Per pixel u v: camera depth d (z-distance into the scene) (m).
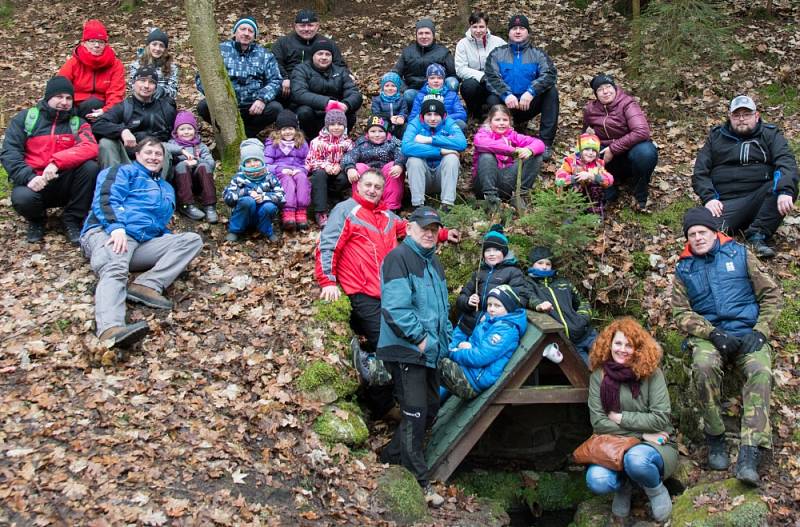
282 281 6.32
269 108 8.03
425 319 5.06
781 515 4.65
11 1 11.91
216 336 5.62
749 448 4.93
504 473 6.04
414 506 4.79
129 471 4.24
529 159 7.29
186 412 4.82
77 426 4.48
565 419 6.11
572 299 6.05
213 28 7.52
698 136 8.34
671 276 6.53
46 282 5.95
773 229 6.59
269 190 6.79
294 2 11.69
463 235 6.84
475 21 8.44
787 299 6.15
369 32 10.89
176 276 6.01
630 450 4.93
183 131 7.14
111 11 11.73
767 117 8.62
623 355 5.08
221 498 4.26
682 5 8.74
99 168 6.58
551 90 7.97
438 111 7.03
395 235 6.07
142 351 5.33
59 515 3.86
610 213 7.28
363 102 9.12
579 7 11.28
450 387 5.45
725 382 5.54
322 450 4.92
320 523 4.38
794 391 5.50
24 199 6.26
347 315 5.88
